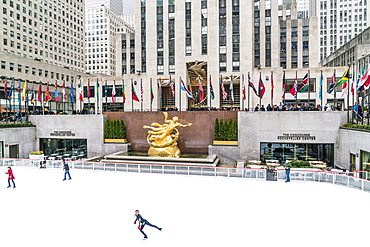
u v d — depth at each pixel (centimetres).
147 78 4534
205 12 4266
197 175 1953
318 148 2434
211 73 4184
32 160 2294
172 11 4459
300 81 4009
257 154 2519
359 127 1984
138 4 5094
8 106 4216
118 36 6525
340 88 3869
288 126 2448
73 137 2970
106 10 12288
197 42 4266
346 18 10081
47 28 7281
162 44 4497
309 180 1777
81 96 3397
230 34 4181
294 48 5606
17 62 5166
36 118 3084
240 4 4162
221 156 2514
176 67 4334
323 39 10300
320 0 10319
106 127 2881
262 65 5012
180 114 2756
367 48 4281
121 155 2511
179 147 2747
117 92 4881
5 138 2703
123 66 6519
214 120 2688
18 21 6259
